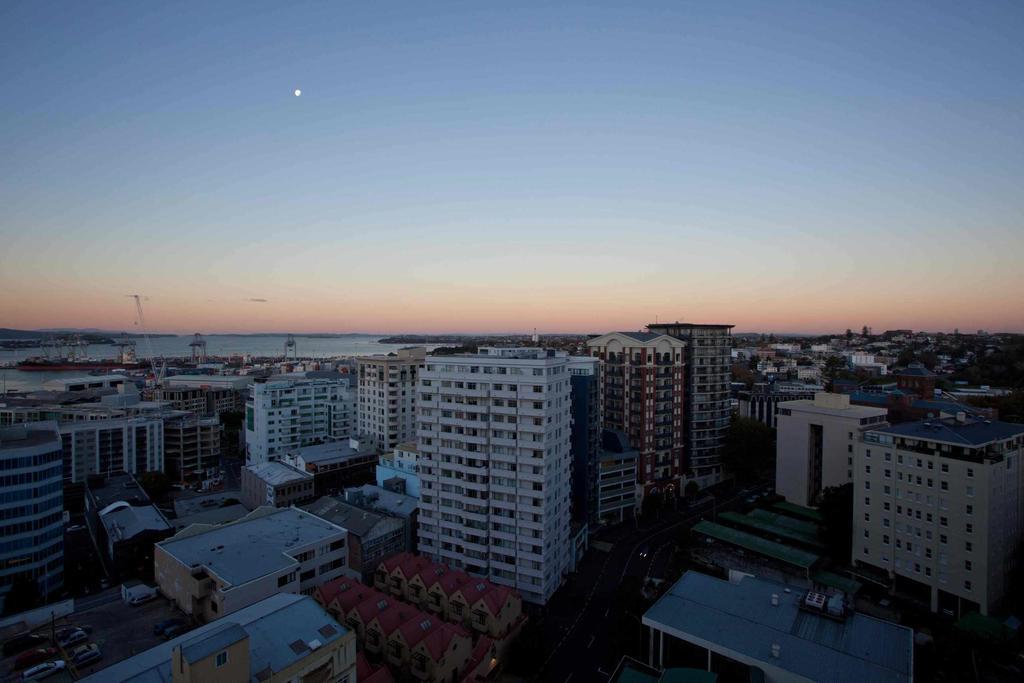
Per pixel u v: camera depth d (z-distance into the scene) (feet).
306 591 321.93
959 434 329.72
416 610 290.56
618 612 347.97
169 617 272.92
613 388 585.63
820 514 432.25
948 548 322.75
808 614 263.90
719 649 239.71
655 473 560.61
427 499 392.27
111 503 495.00
